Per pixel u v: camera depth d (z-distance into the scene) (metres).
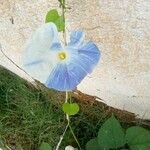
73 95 0.39
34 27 0.33
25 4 0.32
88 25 0.31
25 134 0.39
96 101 0.38
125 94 0.35
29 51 0.27
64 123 0.39
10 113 0.40
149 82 0.33
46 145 0.37
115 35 0.30
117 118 0.39
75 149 0.37
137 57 0.31
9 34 0.35
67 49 0.27
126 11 0.29
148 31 0.29
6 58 0.38
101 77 0.34
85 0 0.29
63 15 0.29
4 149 0.40
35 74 0.28
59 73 0.28
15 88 0.41
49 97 0.40
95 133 0.39
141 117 0.38
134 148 0.34
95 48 0.28
